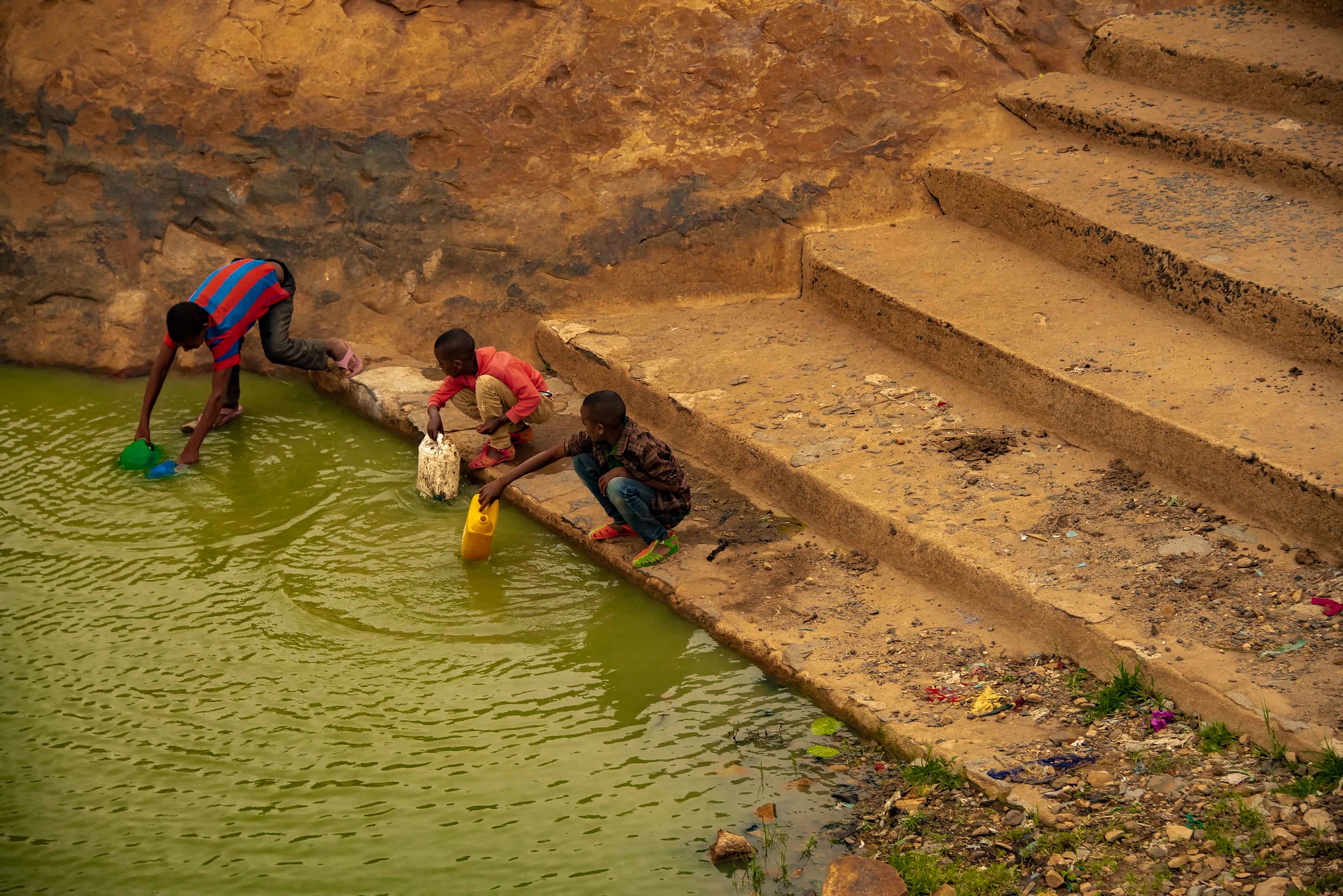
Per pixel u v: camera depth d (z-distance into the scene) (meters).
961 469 5.29
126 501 5.83
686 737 4.21
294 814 3.87
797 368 6.39
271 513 5.75
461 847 3.72
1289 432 4.76
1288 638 3.95
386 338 7.24
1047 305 6.19
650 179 7.41
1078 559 4.55
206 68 7.50
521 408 5.94
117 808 3.90
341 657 4.71
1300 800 3.30
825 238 7.20
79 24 7.62
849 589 4.89
